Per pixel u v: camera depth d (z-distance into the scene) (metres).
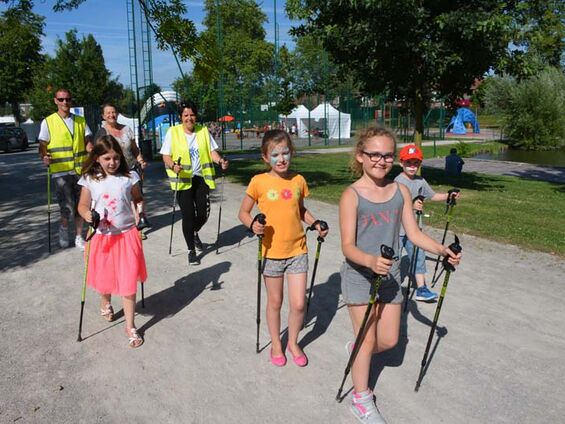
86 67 44.19
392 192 3.16
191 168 6.23
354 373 3.22
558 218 8.65
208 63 14.19
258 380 3.66
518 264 6.12
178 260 6.34
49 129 6.62
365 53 10.86
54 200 10.33
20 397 3.47
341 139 35.94
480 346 4.13
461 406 3.35
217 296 5.19
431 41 10.02
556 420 3.20
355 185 3.14
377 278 2.91
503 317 4.67
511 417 3.23
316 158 21.12
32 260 6.39
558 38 29.52
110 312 4.64
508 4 10.23
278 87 36.09
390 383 3.61
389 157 3.04
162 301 5.08
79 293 5.31
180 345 4.18
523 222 8.25
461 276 5.73
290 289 3.77
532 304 4.95
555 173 17.84
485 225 7.96
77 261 6.33
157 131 28.89
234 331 4.43
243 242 7.10
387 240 3.11
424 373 3.73
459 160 14.69
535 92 30.22
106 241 4.18
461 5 10.09
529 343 4.18
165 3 13.34
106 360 3.95
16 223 8.33
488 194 11.52
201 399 3.44
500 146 31.23
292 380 3.66
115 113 7.20
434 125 43.22
